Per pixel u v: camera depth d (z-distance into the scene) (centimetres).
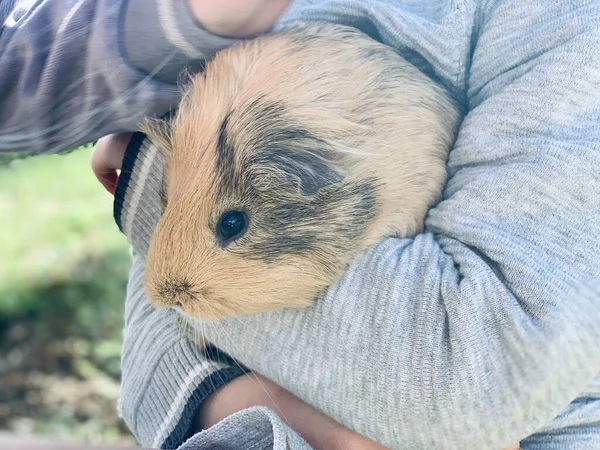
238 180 26
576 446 28
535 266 25
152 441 32
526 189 26
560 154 26
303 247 27
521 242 26
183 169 27
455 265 27
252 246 27
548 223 26
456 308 26
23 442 24
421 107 28
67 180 76
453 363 25
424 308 26
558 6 28
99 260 84
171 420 32
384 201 28
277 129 26
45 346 79
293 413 30
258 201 27
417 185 28
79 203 80
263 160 26
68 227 80
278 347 28
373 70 28
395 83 28
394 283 27
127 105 25
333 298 27
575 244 26
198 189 27
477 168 28
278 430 26
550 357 24
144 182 30
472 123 29
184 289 27
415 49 29
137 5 23
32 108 24
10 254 80
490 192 27
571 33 27
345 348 27
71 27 23
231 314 28
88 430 70
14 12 25
